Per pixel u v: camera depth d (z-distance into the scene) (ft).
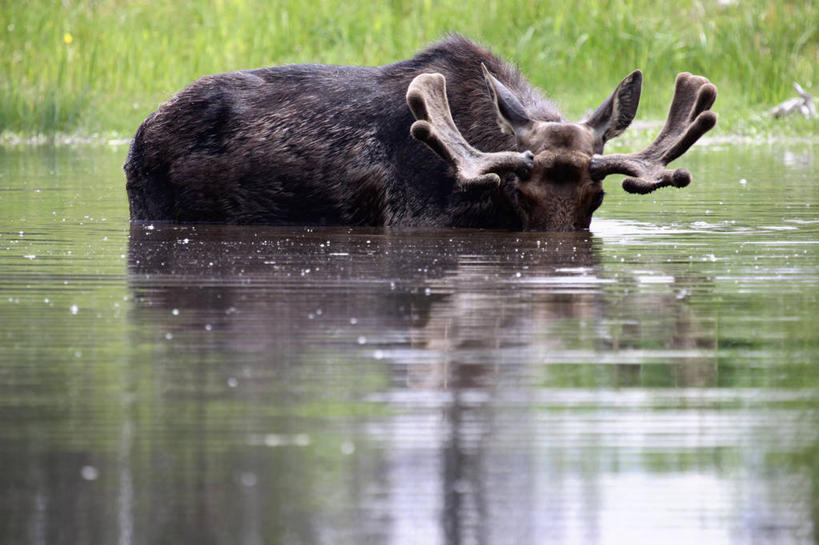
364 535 33.17
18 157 168.25
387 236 87.97
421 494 35.78
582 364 49.42
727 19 230.68
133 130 204.23
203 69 215.72
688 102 88.07
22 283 67.56
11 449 39.34
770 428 41.47
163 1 235.40
